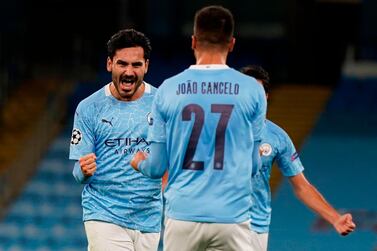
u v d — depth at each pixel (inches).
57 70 3196.4
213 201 776.9
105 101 983.6
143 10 3250.5
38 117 2992.1
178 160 783.7
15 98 3061.0
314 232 2480.3
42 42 3235.7
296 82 3191.4
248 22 3472.0
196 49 792.3
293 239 2453.2
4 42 3137.3
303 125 2987.2
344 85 3142.2
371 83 3152.1
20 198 2694.4
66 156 2869.1
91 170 906.7
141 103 984.3
